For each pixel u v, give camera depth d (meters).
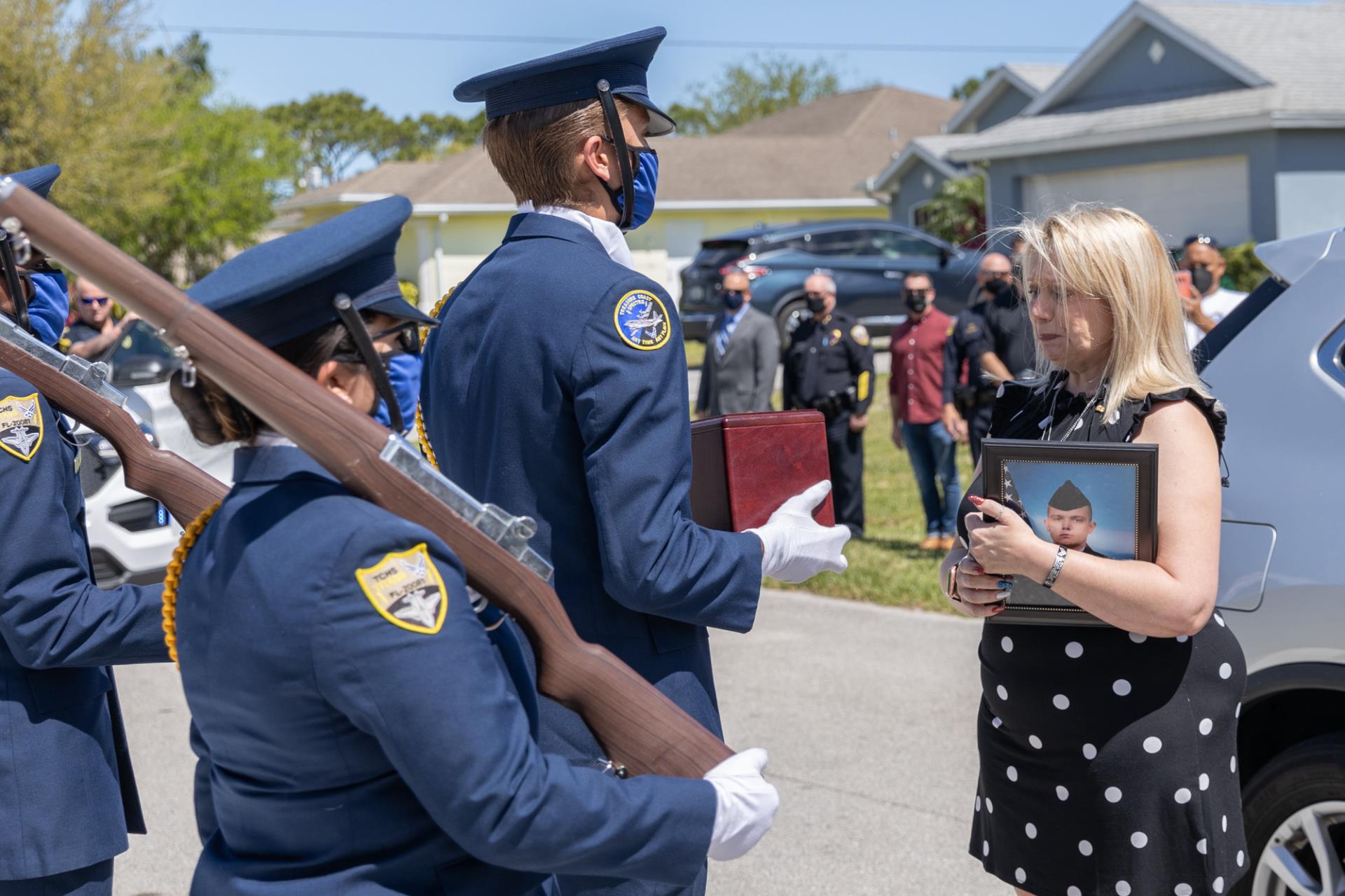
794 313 18.91
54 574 2.16
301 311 1.45
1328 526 2.76
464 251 30.12
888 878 3.87
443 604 1.42
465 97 2.29
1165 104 20.25
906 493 10.50
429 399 2.29
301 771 1.46
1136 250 2.31
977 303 8.06
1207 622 2.36
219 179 33.31
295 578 1.40
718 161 32.34
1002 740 2.47
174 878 4.11
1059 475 2.21
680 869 1.55
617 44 2.09
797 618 6.92
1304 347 2.95
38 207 1.27
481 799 1.39
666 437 1.99
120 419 2.13
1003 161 22.30
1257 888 2.95
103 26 25.20
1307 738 2.94
